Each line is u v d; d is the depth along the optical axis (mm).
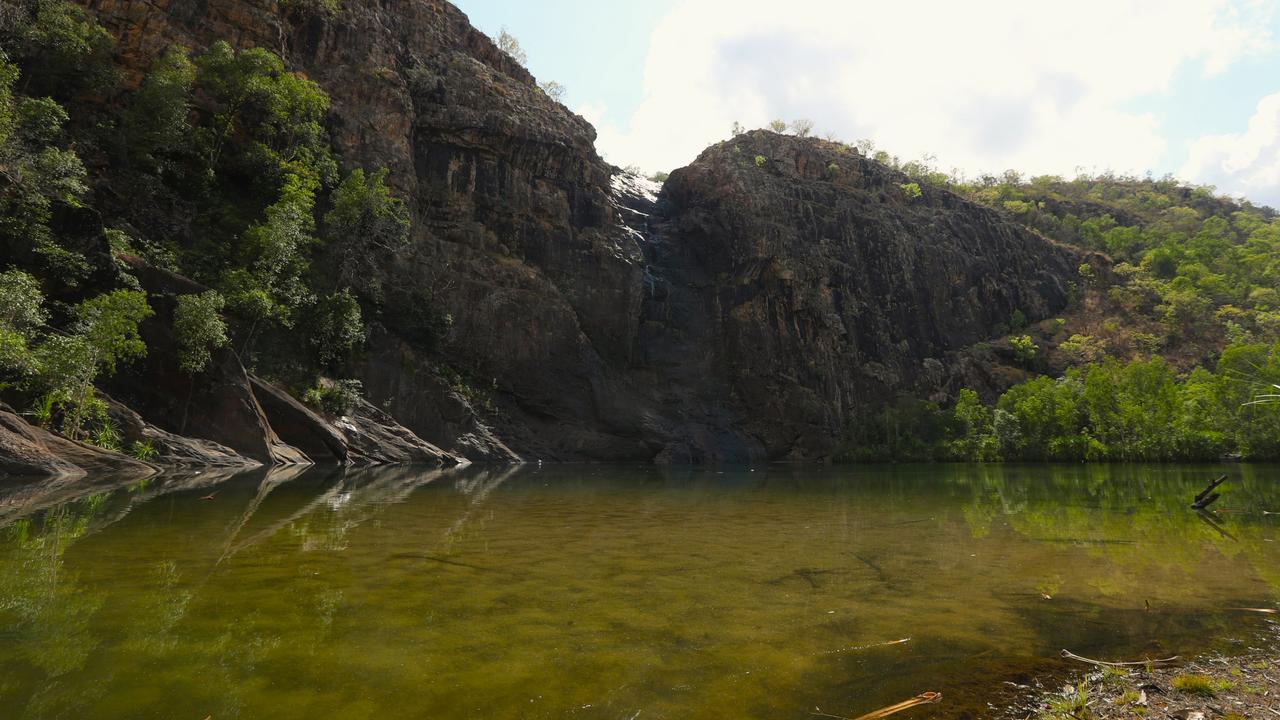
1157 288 90938
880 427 66000
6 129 23953
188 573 5836
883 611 5320
